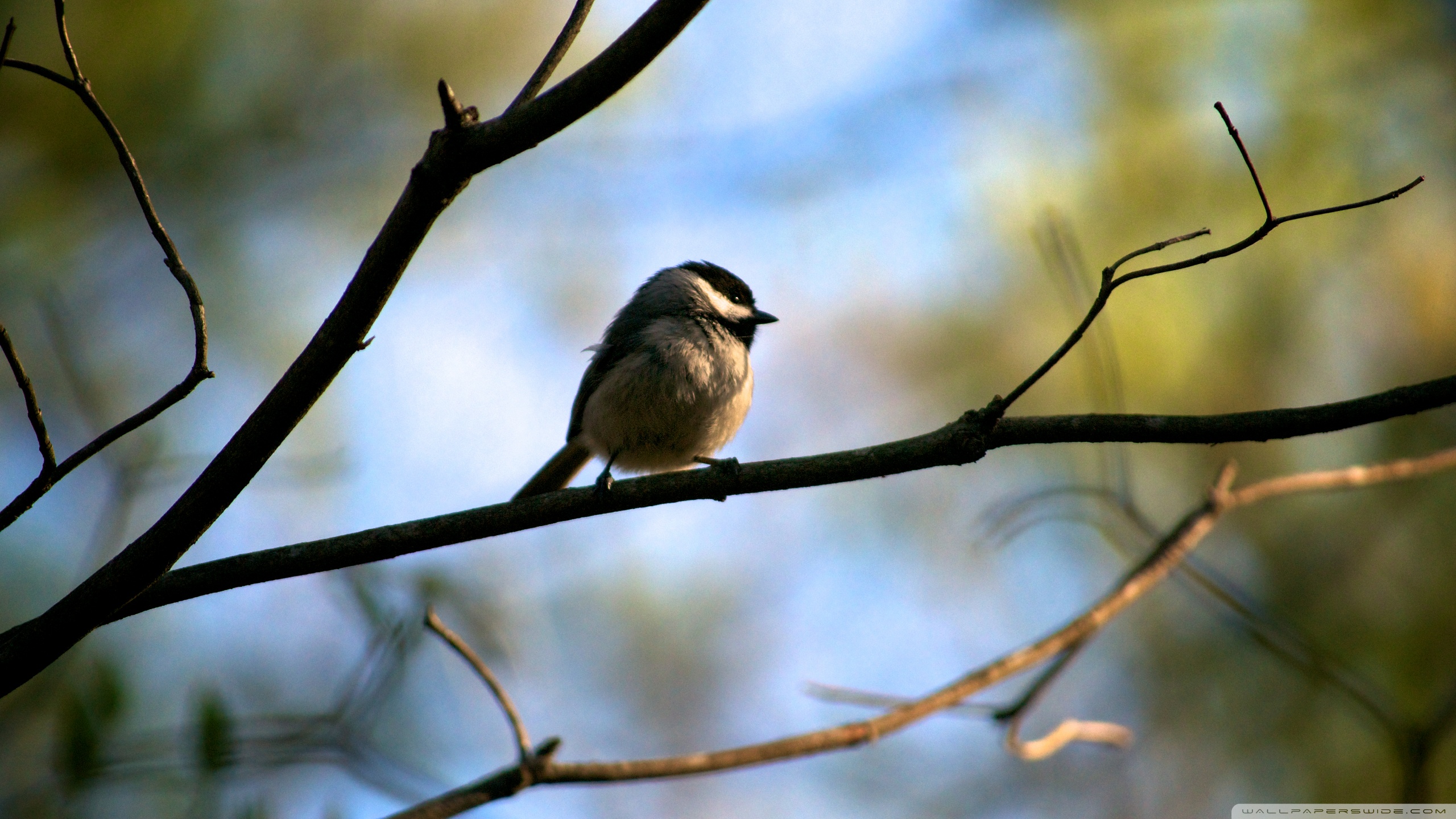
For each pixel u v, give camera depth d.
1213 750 10.55
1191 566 8.96
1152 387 10.63
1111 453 10.91
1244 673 10.65
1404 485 10.79
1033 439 5.18
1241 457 10.99
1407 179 11.66
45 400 10.47
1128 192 11.37
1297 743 10.20
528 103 4.34
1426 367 11.12
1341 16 12.13
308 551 5.32
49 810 6.98
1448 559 10.44
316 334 4.51
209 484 4.55
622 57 4.11
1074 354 11.02
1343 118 11.77
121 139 4.34
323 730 6.84
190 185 12.47
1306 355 11.03
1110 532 8.60
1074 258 8.14
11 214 11.77
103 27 11.92
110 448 8.34
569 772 5.71
